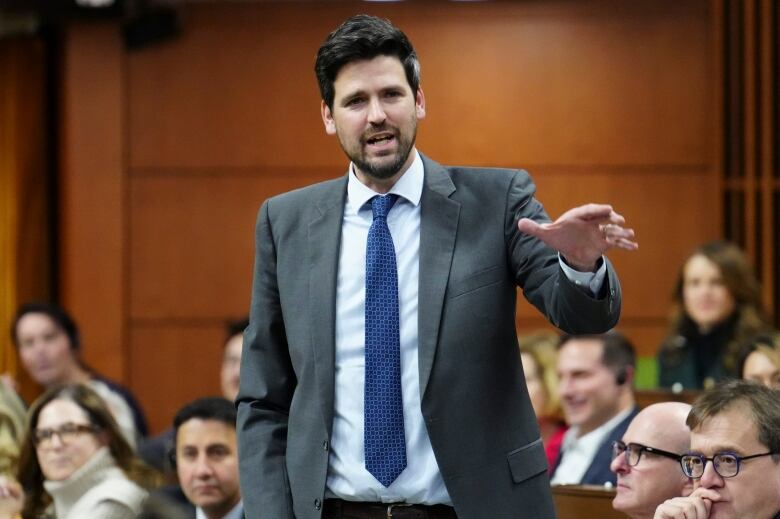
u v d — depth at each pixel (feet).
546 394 38.47
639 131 55.26
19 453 31.96
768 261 54.29
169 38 56.03
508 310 19.02
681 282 41.68
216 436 29.30
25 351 44.39
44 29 57.00
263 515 19.20
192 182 56.34
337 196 19.93
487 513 18.44
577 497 25.88
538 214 19.07
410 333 18.90
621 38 55.16
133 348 56.44
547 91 55.26
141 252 56.49
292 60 56.08
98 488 30.37
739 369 30.73
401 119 18.78
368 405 18.78
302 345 19.39
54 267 57.88
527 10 55.16
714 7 54.60
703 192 55.11
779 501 20.24
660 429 23.17
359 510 18.94
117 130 56.39
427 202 19.44
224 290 56.39
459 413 18.57
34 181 57.47
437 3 55.26
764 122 54.49
